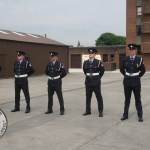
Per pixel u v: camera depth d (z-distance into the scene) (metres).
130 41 30.61
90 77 6.24
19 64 6.78
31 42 21.03
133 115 6.31
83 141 4.46
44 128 5.27
